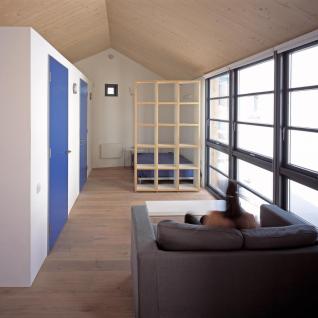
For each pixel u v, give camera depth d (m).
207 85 7.34
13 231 3.21
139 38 6.96
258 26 3.71
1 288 3.20
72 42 7.02
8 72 3.13
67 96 5.17
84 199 6.48
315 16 2.94
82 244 4.29
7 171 3.18
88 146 8.73
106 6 5.73
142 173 7.93
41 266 3.65
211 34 4.71
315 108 3.39
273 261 2.40
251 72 5.11
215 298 2.39
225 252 2.40
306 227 2.57
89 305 2.94
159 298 2.37
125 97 10.09
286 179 3.97
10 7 4.05
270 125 4.34
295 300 2.43
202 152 7.55
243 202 5.43
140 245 2.48
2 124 3.15
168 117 10.24
